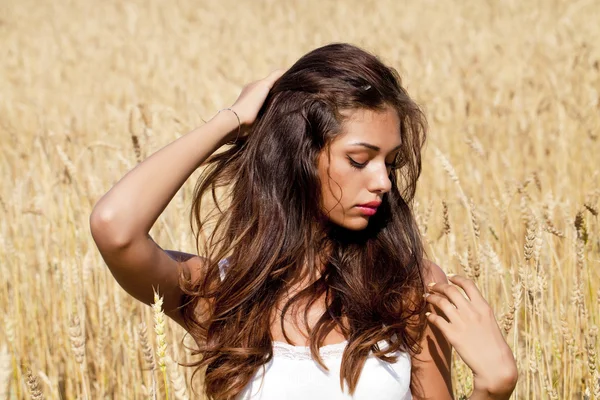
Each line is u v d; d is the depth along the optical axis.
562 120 6.04
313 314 2.00
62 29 16.41
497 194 4.94
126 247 1.83
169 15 17.19
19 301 3.98
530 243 2.46
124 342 3.53
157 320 1.59
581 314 2.96
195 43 12.84
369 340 1.89
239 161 2.12
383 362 1.91
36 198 4.39
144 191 1.85
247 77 9.88
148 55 11.84
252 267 1.98
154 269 1.91
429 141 6.38
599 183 4.91
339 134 1.88
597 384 2.35
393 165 2.07
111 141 6.81
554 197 4.73
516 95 7.79
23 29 16.45
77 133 6.69
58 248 4.13
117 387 3.59
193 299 2.07
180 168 1.90
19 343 3.78
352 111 1.87
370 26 13.72
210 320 2.02
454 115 7.13
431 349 2.00
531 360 2.58
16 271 3.92
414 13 15.34
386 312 1.95
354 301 1.96
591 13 13.19
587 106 6.58
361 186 1.90
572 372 2.79
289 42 12.49
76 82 11.11
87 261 3.45
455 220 4.89
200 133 1.97
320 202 1.95
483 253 3.14
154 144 4.37
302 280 2.03
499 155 5.96
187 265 2.10
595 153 5.55
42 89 10.45
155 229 3.94
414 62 9.41
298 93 1.94
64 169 4.40
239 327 1.99
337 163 1.89
